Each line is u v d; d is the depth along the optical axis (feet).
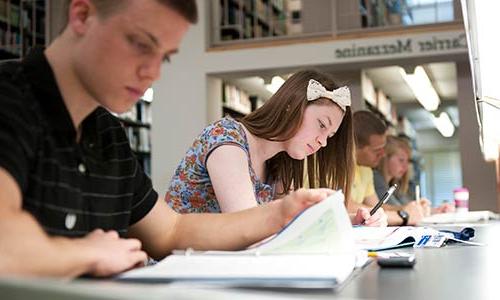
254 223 3.77
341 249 3.20
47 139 2.80
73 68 2.84
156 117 20.83
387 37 18.67
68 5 2.74
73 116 3.02
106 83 2.70
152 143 20.86
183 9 2.53
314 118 5.40
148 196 3.73
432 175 45.29
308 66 19.39
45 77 2.84
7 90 2.67
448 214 9.92
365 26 19.88
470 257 3.51
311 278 2.26
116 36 2.59
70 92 2.93
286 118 5.36
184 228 3.83
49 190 2.80
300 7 21.27
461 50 17.98
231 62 20.18
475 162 18.74
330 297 2.08
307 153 5.54
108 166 3.29
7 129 2.51
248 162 5.14
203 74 20.44
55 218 2.84
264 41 20.20
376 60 18.83
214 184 4.90
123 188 3.47
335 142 6.13
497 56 4.77
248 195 4.83
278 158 5.95
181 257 3.00
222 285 2.24
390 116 29.81
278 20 21.70
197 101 20.48
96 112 3.26
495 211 18.38
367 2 19.89
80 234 3.02
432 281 2.53
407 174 13.20
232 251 3.53
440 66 23.35
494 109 5.96
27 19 20.70
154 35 2.56
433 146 45.34
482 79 5.31
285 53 19.65
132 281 2.30
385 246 4.05
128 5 2.54
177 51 2.71
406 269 2.95
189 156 5.22
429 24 18.51
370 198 9.78
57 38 2.92
